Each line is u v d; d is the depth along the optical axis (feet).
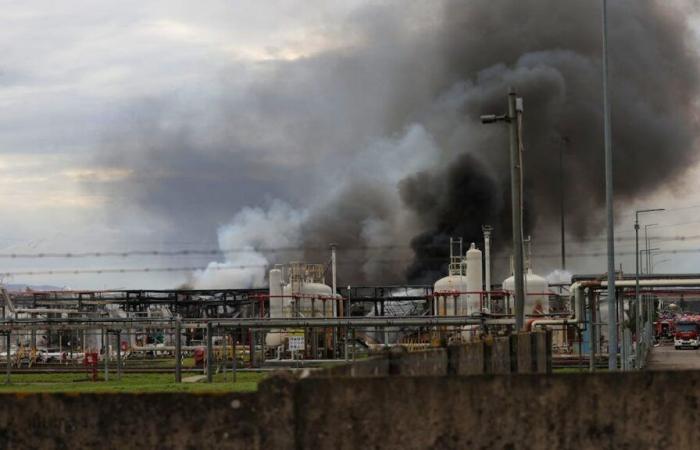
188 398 55.21
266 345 322.55
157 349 338.54
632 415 52.34
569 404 52.54
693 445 52.03
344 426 53.21
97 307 394.52
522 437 52.49
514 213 129.29
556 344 273.75
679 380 52.29
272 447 53.72
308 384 53.62
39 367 290.35
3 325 238.68
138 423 55.77
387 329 268.41
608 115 147.33
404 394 52.95
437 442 52.65
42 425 56.85
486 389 52.75
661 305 640.99
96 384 195.31
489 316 227.20
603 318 312.71
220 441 54.49
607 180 146.82
